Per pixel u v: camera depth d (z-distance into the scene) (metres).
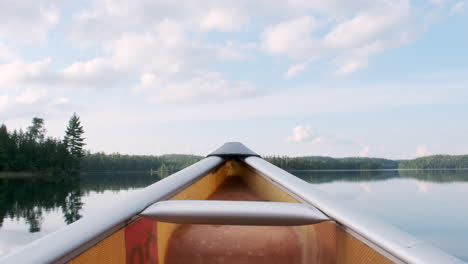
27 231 24.59
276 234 2.21
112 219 1.31
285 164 147.00
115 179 98.00
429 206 36.56
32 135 97.81
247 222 1.48
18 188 60.34
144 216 1.52
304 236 2.05
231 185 4.59
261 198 3.63
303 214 1.45
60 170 96.00
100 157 138.25
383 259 1.07
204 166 3.19
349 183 77.25
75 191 56.75
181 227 2.31
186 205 1.53
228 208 1.48
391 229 1.14
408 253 0.93
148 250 1.71
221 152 4.47
